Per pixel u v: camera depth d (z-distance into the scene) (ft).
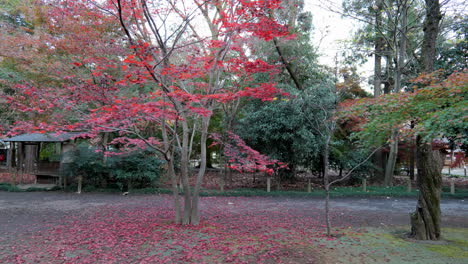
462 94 15.29
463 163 30.35
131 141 28.04
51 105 17.78
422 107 15.88
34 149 58.65
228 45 22.13
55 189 44.32
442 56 40.98
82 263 15.74
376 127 18.99
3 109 37.17
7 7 38.17
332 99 34.76
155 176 43.16
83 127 18.26
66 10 21.43
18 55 27.96
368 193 42.37
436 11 22.80
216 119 56.80
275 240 20.24
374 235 22.29
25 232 21.70
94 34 23.15
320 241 20.27
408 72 43.45
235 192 41.75
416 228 21.57
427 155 21.58
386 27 44.60
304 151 40.98
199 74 19.39
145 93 24.38
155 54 19.40
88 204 34.04
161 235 20.89
